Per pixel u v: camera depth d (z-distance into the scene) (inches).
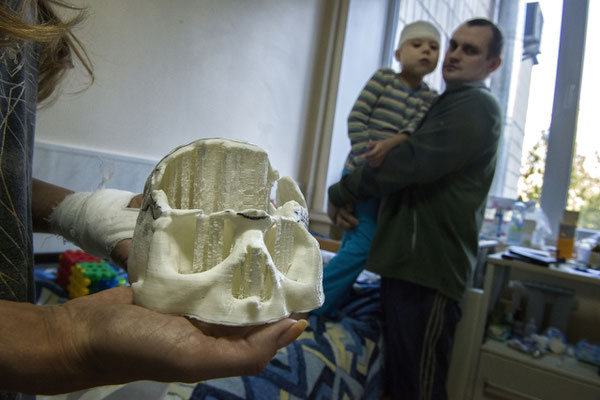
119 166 50.9
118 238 19.8
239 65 67.2
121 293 15.1
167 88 56.5
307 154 87.8
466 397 53.3
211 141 16.3
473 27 51.2
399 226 48.4
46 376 10.4
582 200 66.5
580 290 61.1
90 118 48.3
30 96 16.0
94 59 47.3
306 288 15.5
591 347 52.5
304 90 83.6
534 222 67.0
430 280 46.0
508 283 66.6
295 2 77.1
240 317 13.2
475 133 44.5
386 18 96.0
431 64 58.1
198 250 14.7
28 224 15.7
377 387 47.0
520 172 72.5
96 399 21.2
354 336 45.8
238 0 65.1
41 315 11.1
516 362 50.5
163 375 11.5
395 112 57.0
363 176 50.9
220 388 29.8
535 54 71.1
